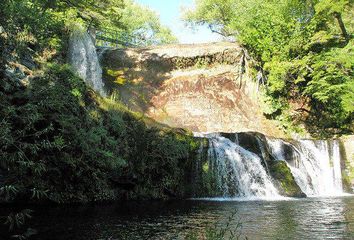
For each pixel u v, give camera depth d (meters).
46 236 7.48
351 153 19.66
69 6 20.59
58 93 11.32
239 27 28.58
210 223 9.10
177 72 28.08
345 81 23.61
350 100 22.45
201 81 27.44
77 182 12.80
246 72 28.06
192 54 28.05
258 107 27.03
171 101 26.28
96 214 10.34
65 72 12.59
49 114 10.93
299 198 15.40
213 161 16.41
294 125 26.11
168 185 15.02
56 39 17.02
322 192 18.94
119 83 26.09
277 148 19.09
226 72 28.03
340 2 22.14
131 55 27.89
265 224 8.96
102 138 12.99
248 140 18.38
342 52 22.33
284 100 26.92
